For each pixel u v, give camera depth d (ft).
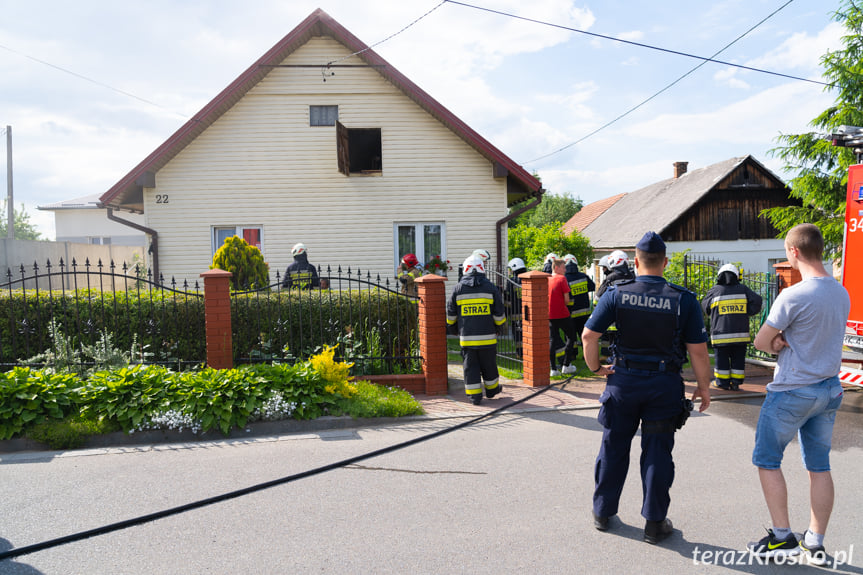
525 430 19.26
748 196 88.07
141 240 109.40
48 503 13.43
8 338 22.98
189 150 42.96
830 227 52.49
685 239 86.38
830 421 10.53
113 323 23.52
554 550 11.00
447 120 42.06
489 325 22.44
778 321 10.42
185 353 23.85
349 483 14.66
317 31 43.27
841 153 51.13
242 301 24.26
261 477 15.06
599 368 11.69
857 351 22.17
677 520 12.31
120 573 10.32
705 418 20.54
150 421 18.56
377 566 10.44
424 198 44.27
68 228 108.58
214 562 10.66
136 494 13.94
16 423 17.84
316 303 24.94
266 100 43.34
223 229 43.73
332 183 43.86
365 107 43.88
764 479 10.68
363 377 24.20
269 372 20.51
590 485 14.30
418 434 18.86
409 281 34.94
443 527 12.03
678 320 11.09
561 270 28.99
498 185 44.47
